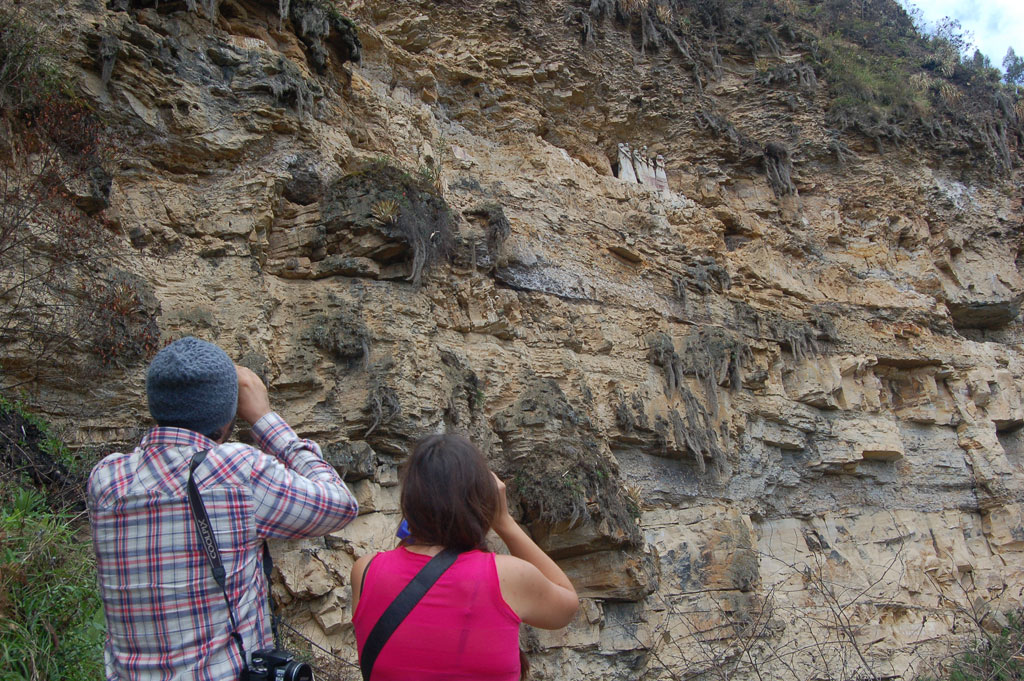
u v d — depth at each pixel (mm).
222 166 9070
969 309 21484
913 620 15289
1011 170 23016
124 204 8109
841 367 17188
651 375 13305
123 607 2381
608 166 16156
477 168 13305
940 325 19797
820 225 19219
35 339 6523
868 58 22922
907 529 16938
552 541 10453
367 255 9672
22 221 6367
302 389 8664
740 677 11812
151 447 2496
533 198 13445
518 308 11773
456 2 14375
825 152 19719
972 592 17219
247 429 7863
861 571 15445
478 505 2590
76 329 6766
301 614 7699
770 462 15070
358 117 11430
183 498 2412
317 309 9109
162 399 2549
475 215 11570
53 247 6824
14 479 5230
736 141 17859
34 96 7035
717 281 15664
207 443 2535
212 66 9227
